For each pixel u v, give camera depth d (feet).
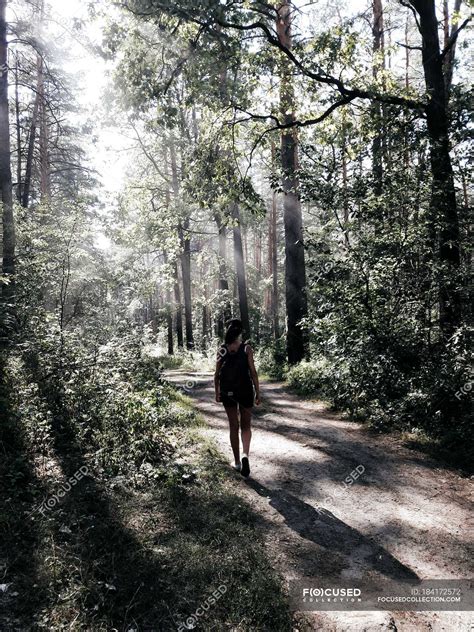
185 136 67.56
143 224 72.95
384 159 30.30
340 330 28.55
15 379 22.93
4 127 40.40
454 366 23.34
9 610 9.86
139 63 32.09
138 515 14.14
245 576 11.71
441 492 17.40
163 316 92.07
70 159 82.69
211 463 18.95
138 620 9.99
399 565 12.67
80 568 11.15
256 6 32.81
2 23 41.88
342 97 32.48
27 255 37.32
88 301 46.57
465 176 28.40
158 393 27.17
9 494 14.20
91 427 20.11
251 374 18.37
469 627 10.36
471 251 27.78
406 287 28.04
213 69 32.37
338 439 23.75
